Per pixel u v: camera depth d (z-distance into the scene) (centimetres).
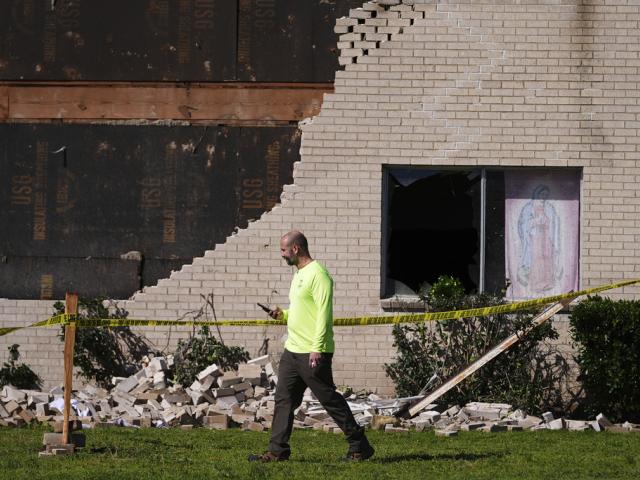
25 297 5753
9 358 5644
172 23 5788
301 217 5619
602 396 5150
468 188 5700
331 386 3638
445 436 4581
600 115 5597
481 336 5472
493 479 3416
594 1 5619
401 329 5528
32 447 3956
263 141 5756
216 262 5641
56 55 5803
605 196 5591
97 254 5753
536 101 5606
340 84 5644
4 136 5803
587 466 3781
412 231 5691
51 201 5781
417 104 5625
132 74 5788
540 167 5631
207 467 3541
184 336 5619
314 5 5753
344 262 5600
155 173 5769
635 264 5575
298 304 3622
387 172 5697
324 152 5628
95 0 5809
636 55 5603
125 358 5612
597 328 5088
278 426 3678
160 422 4791
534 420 5019
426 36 5638
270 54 5756
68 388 3809
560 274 5662
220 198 5747
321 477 3347
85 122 5794
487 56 5622
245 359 5591
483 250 5666
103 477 3322
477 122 5606
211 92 5778
